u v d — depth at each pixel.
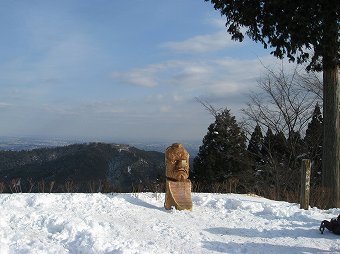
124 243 6.13
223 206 9.48
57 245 5.93
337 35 12.34
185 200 8.82
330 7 11.98
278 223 7.98
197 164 21.17
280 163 18.95
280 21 12.88
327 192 12.85
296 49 13.59
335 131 13.19
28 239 6.14
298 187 16.91
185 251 6.18
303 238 7.01
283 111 18.97
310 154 19.11
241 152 20.58
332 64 12.89
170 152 9.04
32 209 7.91
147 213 8.27
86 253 5.72
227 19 14.50
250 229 7.48
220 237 6.96
